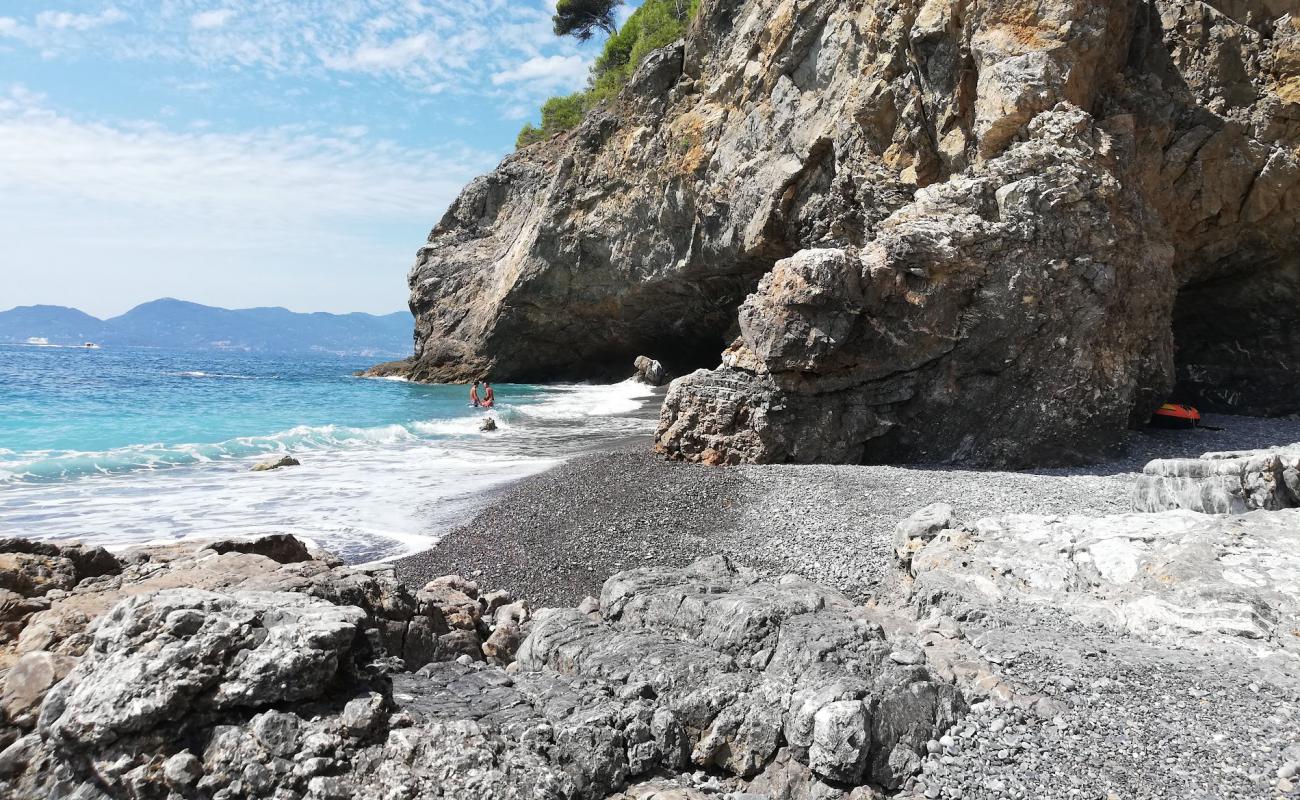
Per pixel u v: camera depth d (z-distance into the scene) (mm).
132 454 18266
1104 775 4266
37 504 13516
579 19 56719
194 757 3574
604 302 41688
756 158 30234
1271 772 4254
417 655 5402
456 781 3621
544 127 54562
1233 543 7215
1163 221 19625
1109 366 16656
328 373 63156
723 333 41281
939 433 17000
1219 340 22484
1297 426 19375
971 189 17172
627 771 4207
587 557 11188
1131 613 6492
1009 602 7090
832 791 4191
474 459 19406
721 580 6551
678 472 16062
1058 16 17359
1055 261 16344
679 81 36125
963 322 16641
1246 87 19141
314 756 3621
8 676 3949
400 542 11953
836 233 26047
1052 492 12852
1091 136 16750
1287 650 5738
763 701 4598
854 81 25062
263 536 6395
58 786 3600
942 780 4277
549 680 4707
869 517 12055
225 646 3820
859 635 5074
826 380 16875
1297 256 19812
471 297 49625
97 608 4527
